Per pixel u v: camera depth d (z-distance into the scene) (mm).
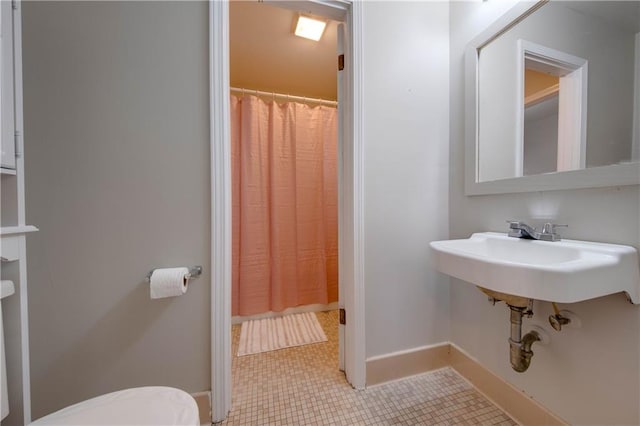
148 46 897
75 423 543
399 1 1212
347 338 1210
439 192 1303
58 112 824
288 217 1961
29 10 792
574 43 813
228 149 980
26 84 795
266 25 1562
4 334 654
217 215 960
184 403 609
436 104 1292
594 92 766
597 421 748
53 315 835
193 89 942
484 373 1119
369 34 1156
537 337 889
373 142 1175
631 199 680
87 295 863
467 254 771
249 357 1415
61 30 819
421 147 1265
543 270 586
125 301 896
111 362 887
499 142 1058
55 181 828
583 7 788
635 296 662
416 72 1248
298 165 1966
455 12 1267
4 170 635
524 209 957
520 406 965
